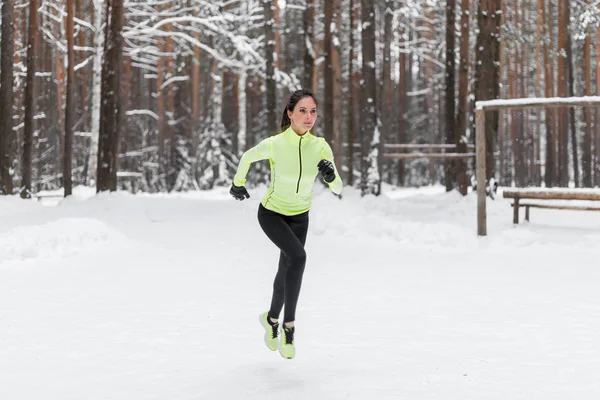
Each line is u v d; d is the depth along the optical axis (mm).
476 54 18234
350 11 28031
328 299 6785
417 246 11242
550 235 11719
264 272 8625
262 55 31906
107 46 17609
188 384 3961
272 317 4547
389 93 37031
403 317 5891
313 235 12469
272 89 21266
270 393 3766
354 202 16469
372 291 7242
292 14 37531
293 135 4297
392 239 11914
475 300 6684
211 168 33594
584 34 27891
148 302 6617
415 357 4535
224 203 16500
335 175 4238
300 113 4234
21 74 27047
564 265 9016
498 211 15570
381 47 35938
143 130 39719
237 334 5293
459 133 19922
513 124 38094
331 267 9070
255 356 4621
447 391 3766
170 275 8336
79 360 4520
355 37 31766
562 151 32375
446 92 22453
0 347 4867
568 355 4566
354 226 12641
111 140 17531
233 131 40375
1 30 18391
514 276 8195
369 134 17734
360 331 5363
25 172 18641
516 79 37344
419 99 47312
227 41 29359
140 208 15273
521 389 3791
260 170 25984
